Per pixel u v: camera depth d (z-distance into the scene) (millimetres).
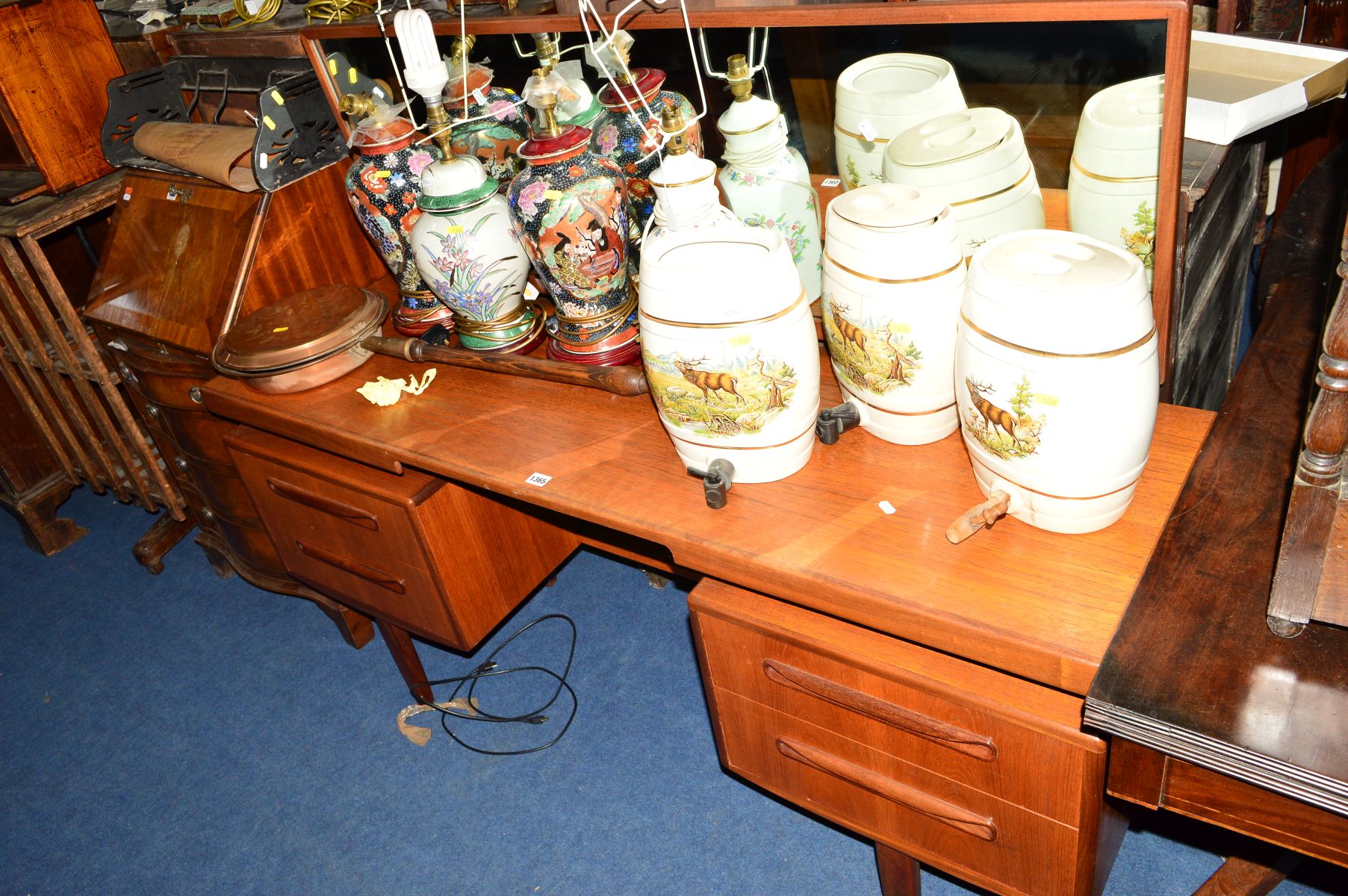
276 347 1357
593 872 1491
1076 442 822
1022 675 844
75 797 1787
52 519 2457
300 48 1712
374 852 1582
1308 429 721
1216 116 1104
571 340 1277
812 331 971
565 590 2061
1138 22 874
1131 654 791
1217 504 917
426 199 1247
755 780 1188
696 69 1202
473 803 1633
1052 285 786
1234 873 1187
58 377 2123
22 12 1792
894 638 945
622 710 1755
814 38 1100
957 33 1004
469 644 1442
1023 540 927
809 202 1194
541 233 1178
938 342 951
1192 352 1233
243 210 1553
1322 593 746
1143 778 815
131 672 2049
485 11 1327
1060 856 932
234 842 1645
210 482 1819
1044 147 1040
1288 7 1571
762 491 1045
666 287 920
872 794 1057
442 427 1256
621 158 1246
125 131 1850
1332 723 714
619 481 1101
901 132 1087
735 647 1036
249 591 2221
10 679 2086
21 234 1811
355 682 1918
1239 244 1432
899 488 1014
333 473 1356
